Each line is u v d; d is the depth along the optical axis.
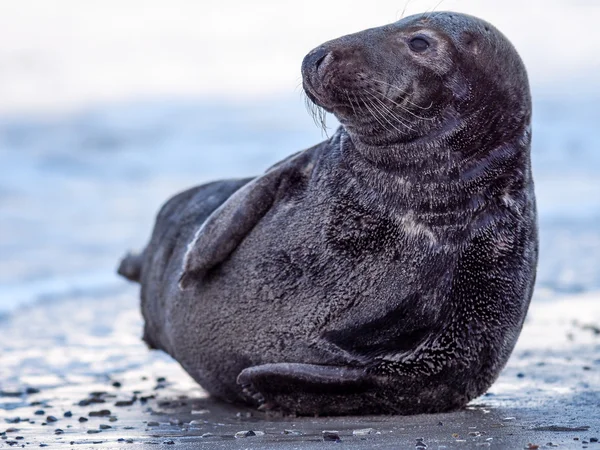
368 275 19.22
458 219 18.89
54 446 17.88
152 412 21.56
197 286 21.27
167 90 111.44
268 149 83.19
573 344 28.31
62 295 39.66
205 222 20.98
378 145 18.97
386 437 17.66
